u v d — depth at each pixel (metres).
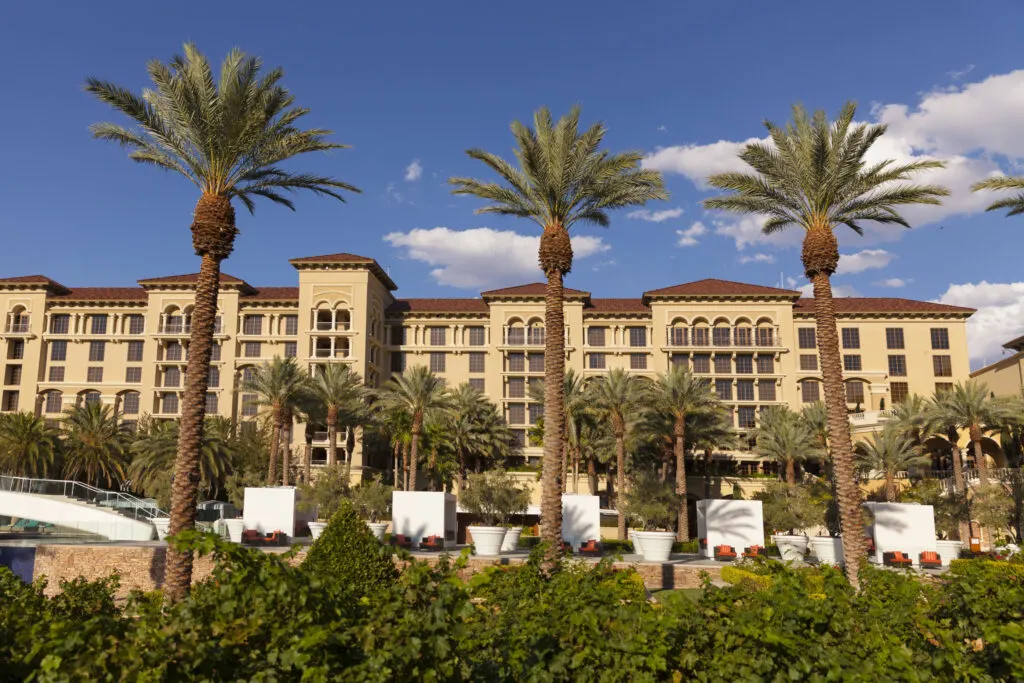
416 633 5.44
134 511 42.44
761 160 27.19
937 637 7.35
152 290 83.19
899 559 32.66
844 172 26.12
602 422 63.16
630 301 88.50
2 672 5.30
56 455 64.19
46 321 84.06
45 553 28.86
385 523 35.28
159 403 80.94
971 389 50.97
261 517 35.84
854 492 24.84
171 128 23.81
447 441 68.44
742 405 78.81
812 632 6.47
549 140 27.09
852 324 82.62
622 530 48.94
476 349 83.88
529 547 39.53
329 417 59.91
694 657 6.07
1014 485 45.94
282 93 24.19
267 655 5.09
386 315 85.56
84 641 4.96
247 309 82.12
